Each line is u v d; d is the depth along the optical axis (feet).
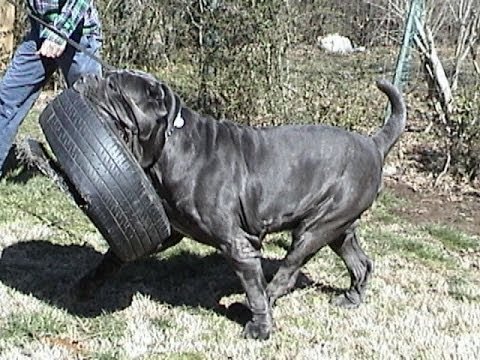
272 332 8.71
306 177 8.53
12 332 8.30
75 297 9.14
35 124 17.69
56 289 9.46
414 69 19.47
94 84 7.85
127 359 7.97
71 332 8.43
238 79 16.96
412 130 18.80
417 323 9.35
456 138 16.30
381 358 8.34
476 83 17.33
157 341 8.40
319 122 16.35
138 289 9.70
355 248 9.66
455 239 13.26
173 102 7.93
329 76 16.98
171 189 8.11
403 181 16.31
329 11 18.08
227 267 10.62
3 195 12.60
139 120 7.72
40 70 10.46
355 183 8.73
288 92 16.83
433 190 15.88
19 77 10.45
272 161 8.43
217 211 8.16
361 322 9.28
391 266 11.44
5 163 13.46
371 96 16.75
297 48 17.47
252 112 17.06
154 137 7.84
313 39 17.75
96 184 7.59
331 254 11.48
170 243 8.95
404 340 8.86
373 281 10.68
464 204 15.25
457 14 18.25
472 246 13.16
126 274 10.11
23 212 11.99
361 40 18.98
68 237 11.16
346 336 8.87
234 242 8.27
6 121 10.63
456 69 17.46
